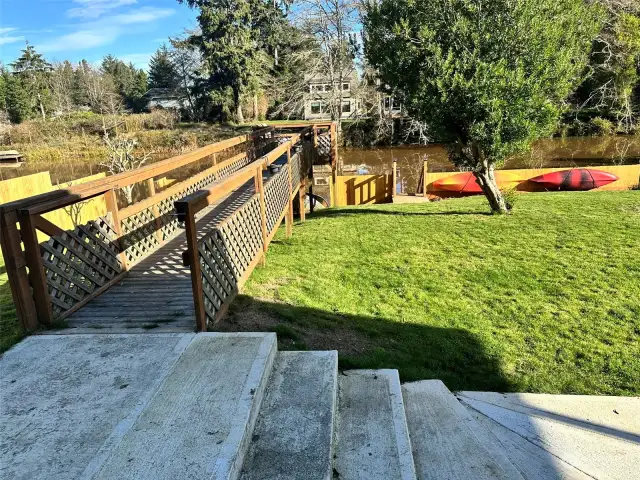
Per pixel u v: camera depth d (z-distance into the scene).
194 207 3.04
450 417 2.72
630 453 2.39
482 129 7.12
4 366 2.74
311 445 2.12
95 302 3.80
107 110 38.31
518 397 3.12
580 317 4.33
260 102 35.44
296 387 2.63
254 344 2.95
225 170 8.59
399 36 7.23
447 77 6.88
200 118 39.16
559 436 2.57
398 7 7.35
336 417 2.54
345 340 3.78
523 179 13.70
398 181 18.70
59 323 3.32
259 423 2.29
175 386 2.46
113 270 4.28
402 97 7.94
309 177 11.86
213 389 2.42
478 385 3.37
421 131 23.78
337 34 25.36
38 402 2.36
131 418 2.19
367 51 8.12
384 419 2.53
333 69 26.48
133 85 51.22
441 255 6.30
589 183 13.20
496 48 6.89
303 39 27.23
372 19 7.72
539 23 6.73
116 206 4.34
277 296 4.56
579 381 3.39
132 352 2.88
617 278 5.14
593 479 2.16
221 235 3.71
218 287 3.57
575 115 24.45
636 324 4.13
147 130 34.06
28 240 3.15
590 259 5.79
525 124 6.87
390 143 28.31
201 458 1.90
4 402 2.37
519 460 2.34
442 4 7.02
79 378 2.58
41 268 3.22
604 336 3.98
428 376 3.37
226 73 34.56
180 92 41.12
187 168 23.75
